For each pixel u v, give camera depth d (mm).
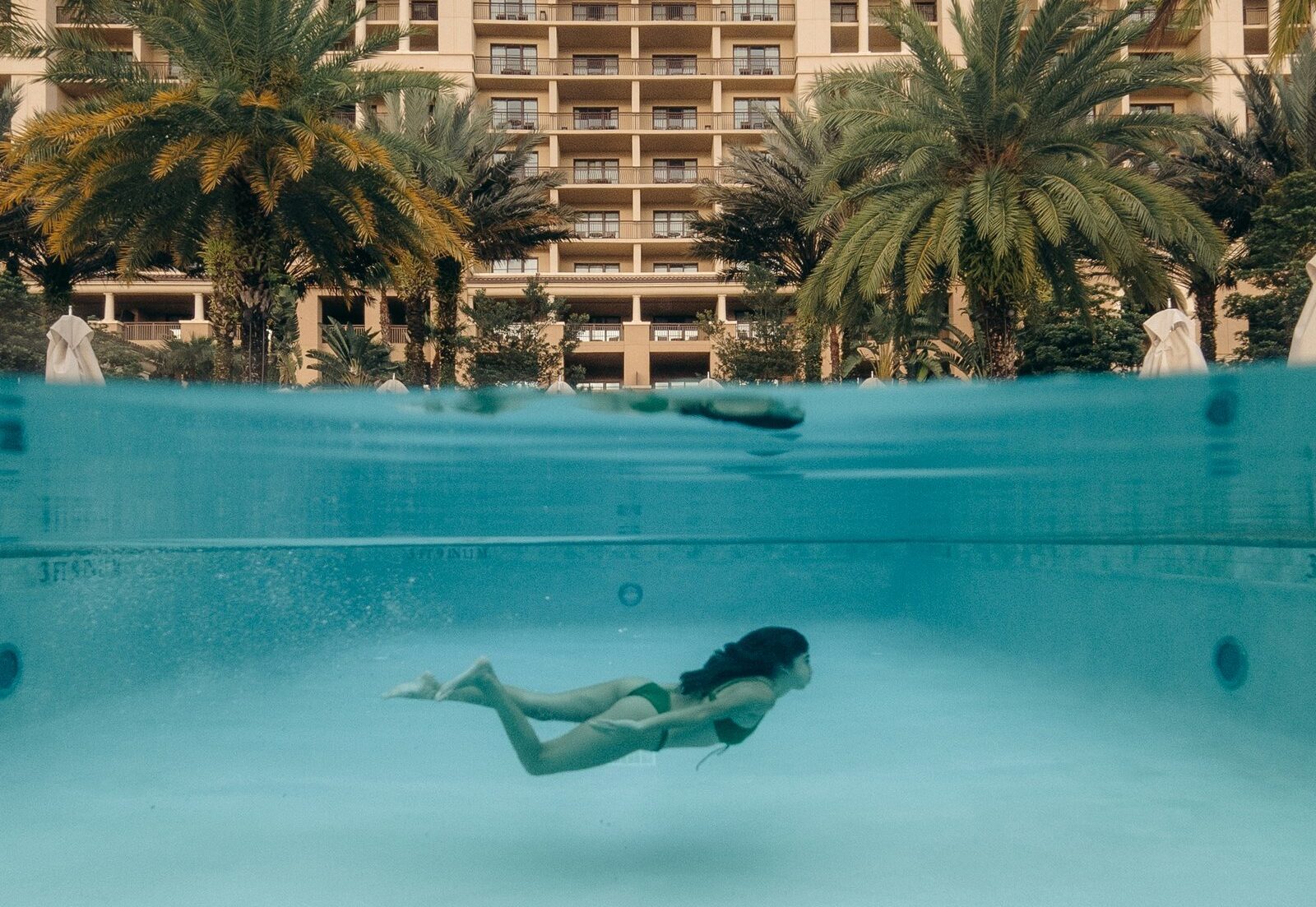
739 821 3766
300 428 8672
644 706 3172
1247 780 4223
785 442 9391
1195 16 13336
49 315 25594
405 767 4488
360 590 10469
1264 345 23828
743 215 24328
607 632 8875
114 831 3639
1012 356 15586
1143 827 3645
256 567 9242
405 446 9500
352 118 26453
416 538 10859
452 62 44719
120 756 4676
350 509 10031
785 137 22781
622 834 3625
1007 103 13938
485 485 10422
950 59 14352
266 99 13125
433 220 15086
